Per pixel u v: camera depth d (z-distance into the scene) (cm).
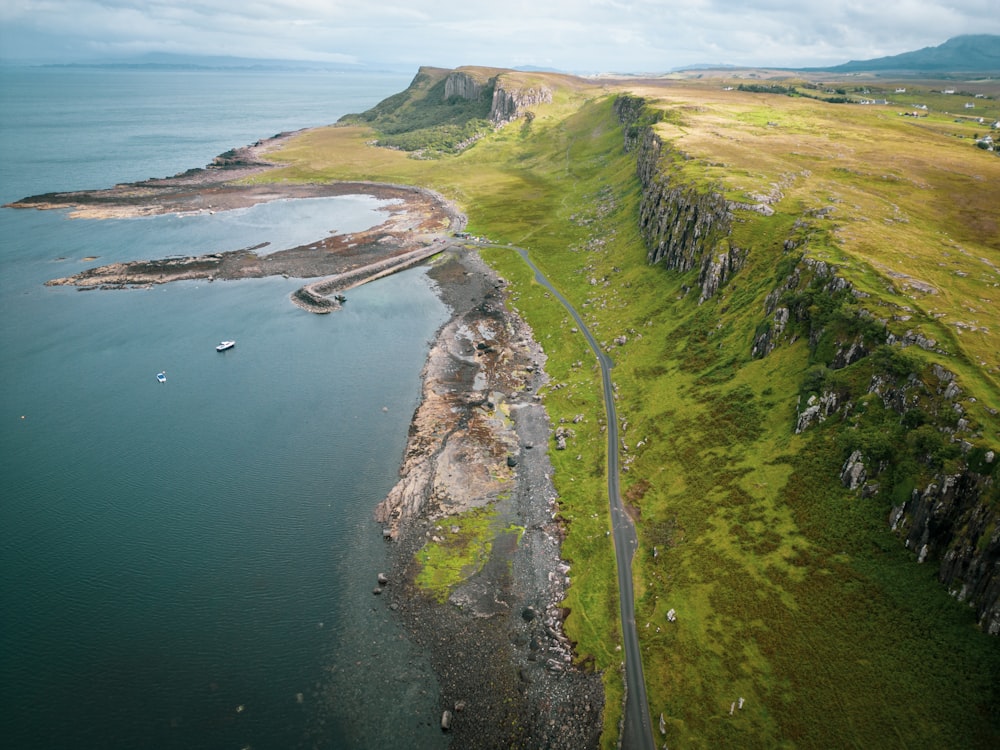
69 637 6688
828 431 7344
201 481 9119
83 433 10206
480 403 10950
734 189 12588
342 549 7912
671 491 8162
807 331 8694
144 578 7444
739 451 8175
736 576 6631
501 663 6394
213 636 6725
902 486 6128
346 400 11219
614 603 6844
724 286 11306
